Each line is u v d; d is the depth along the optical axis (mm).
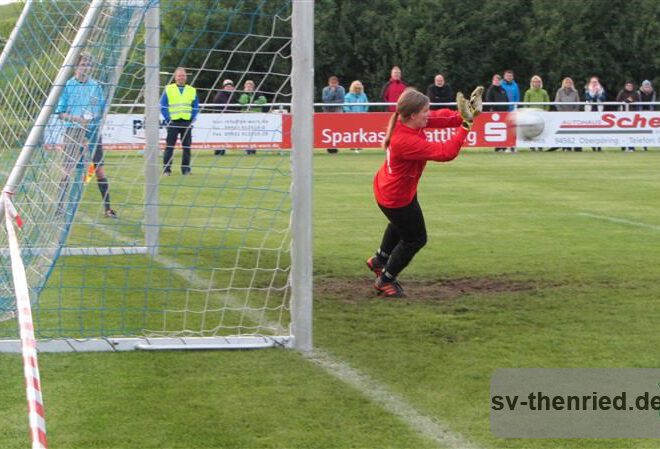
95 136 6570
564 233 10688
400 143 6773
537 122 23688
